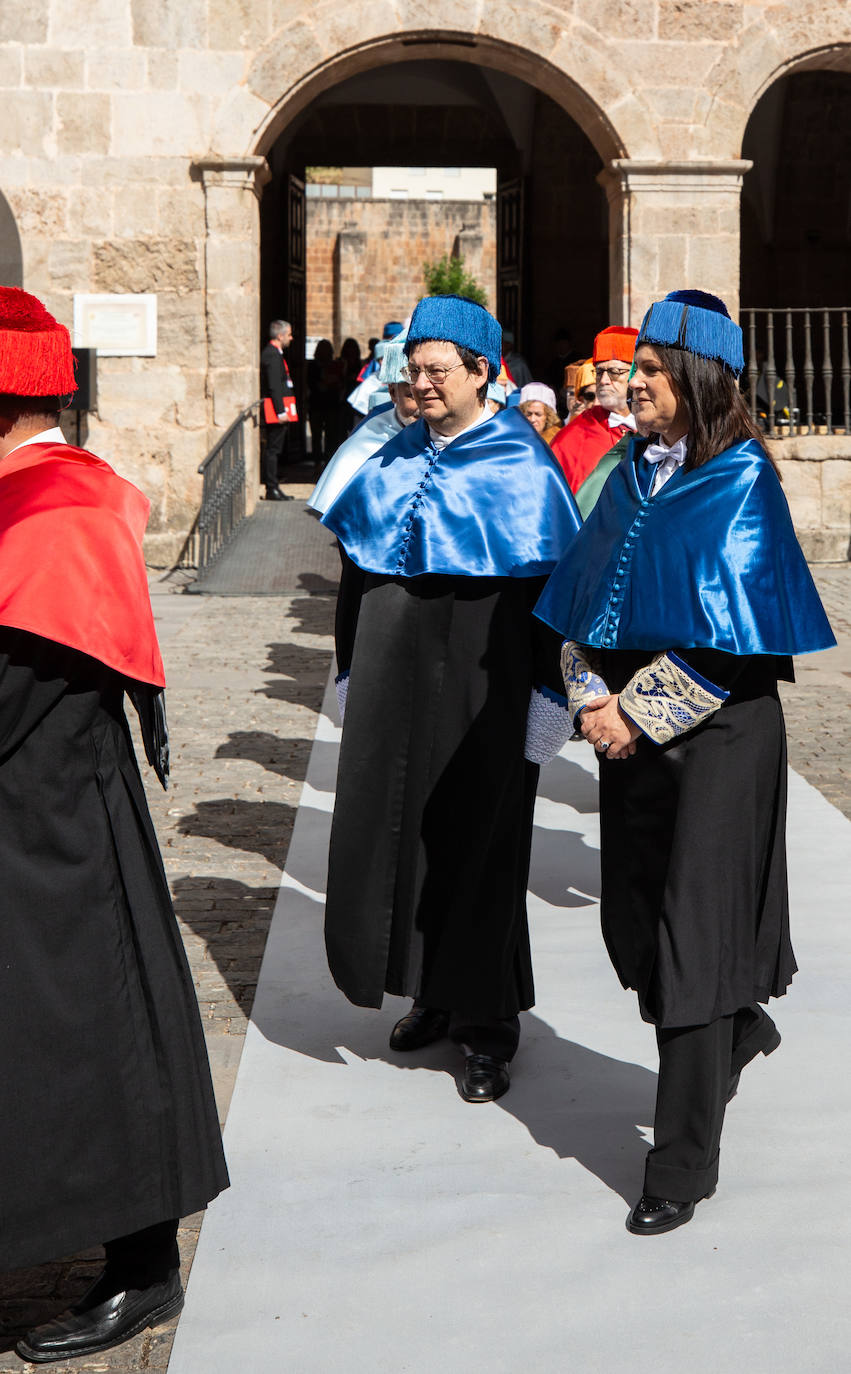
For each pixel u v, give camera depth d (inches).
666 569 108.3
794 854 213.6
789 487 562.3
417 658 136.4
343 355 815.7
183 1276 107.4
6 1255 92.8
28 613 91.4
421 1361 96.7
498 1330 100.0
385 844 137.2
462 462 137.9
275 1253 110.4
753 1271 106.6
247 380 569.0
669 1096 111.3
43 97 549.3
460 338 137.6
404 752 136.4
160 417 568.7
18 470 98.7
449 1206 116.9
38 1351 98.1
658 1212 111.8
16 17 545.6
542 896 196.2
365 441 243.9
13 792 93.4
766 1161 123.6
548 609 118.5
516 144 869.8
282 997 162.6
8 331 98.4
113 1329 99.4
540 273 871.1
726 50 557.6
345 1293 104.9
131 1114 96.1
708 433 111.7
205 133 553.3
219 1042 150.8
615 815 115.7
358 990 138.8
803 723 303.3
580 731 113.9
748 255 858.8
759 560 107.3
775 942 114.7
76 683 94.7
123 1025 96.0
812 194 840.9
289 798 247.1
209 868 209.2
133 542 98.3
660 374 112.3
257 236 573.3
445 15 547.8
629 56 555.5
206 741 288.2
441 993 136.9
